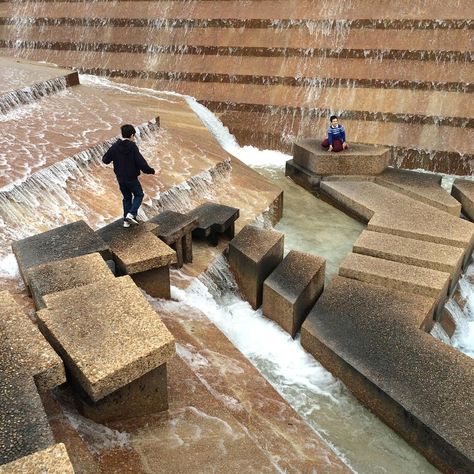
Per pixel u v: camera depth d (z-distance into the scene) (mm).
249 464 5059
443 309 8727
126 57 18562
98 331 5000
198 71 17141
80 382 4680
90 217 9398
